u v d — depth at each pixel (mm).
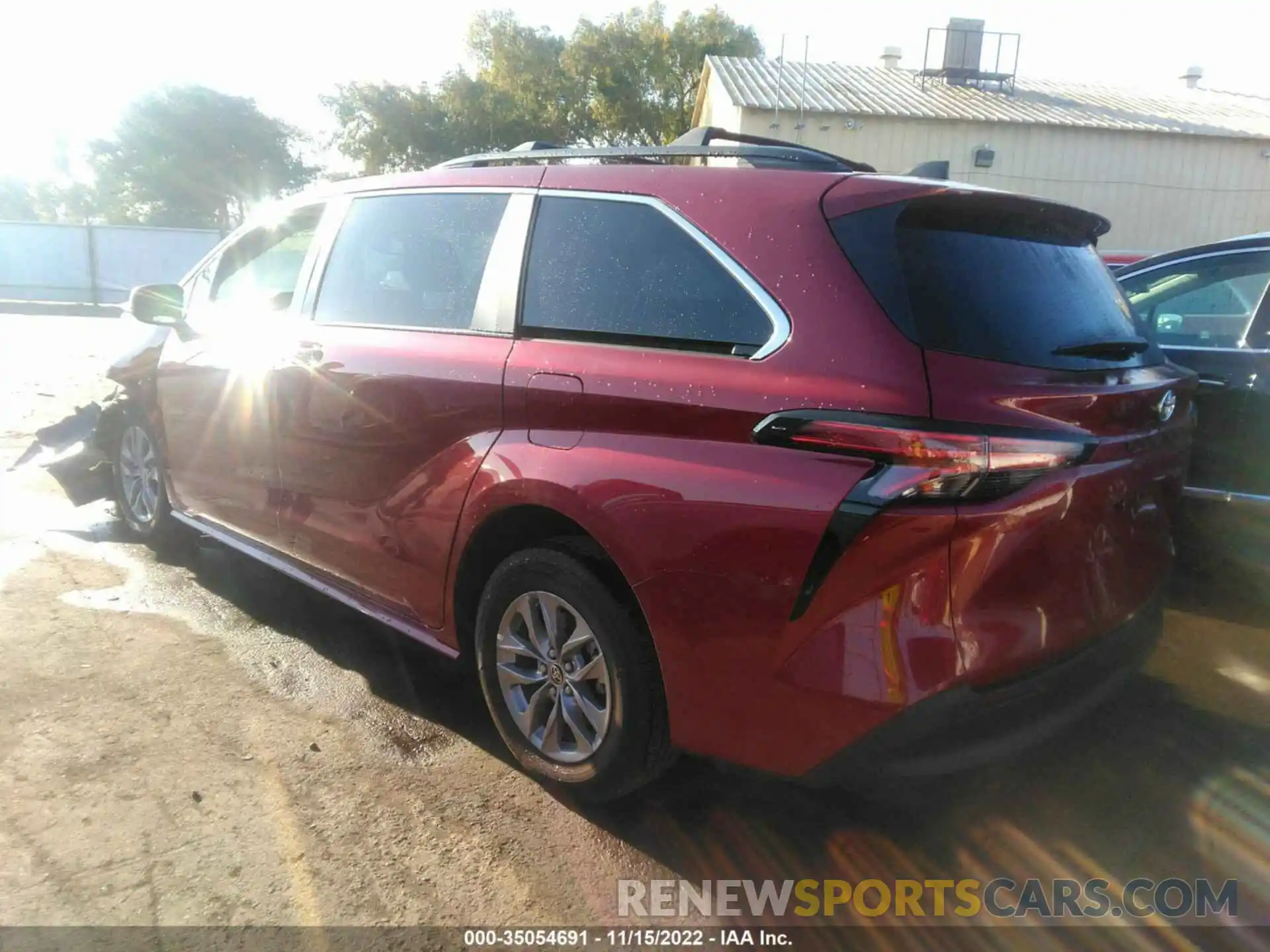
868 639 2268
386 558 3479
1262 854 2832
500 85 38625
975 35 22047
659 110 38500
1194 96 23812
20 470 6883
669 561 2525
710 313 2645
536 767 3029
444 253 3469
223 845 2750
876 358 2324
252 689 3713
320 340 3771
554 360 2910
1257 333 4543
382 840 2807
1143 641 2918
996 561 2334
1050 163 19797
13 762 3123
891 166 19453
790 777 2441
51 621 4270
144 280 28328
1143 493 2852
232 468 4305
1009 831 2943
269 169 46906
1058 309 2725
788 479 2348
